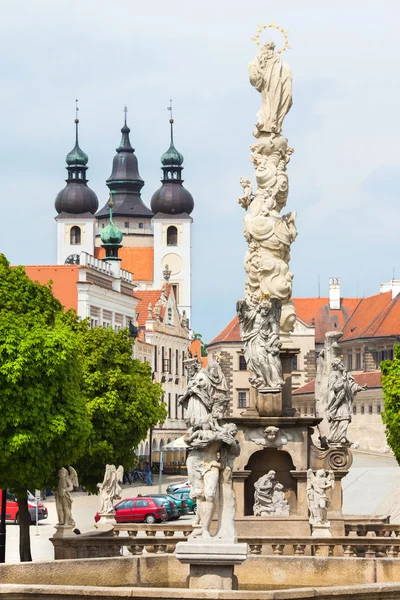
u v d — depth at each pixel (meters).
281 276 54.56
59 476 52.44
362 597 30.77
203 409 39.34
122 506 93.31
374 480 134.88
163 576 37.91
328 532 51.38
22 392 63.66
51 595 30.58
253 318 52.75
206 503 33.38
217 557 32.88
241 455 52.59
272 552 48.91
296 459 52.62
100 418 91.62
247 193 55.12
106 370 94.44
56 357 64.81
